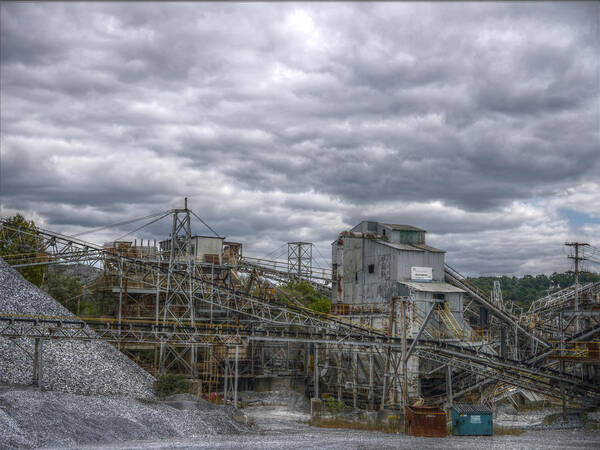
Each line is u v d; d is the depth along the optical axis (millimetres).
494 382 58969
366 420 55406
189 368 66000
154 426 41719
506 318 75188
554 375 55938
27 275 75375
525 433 48375
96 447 34406
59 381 48812
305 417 57750
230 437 42156
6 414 35406
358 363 69500
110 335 54844
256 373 72750
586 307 61500
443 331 66250
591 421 53000
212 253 78438
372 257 73750
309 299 96938
